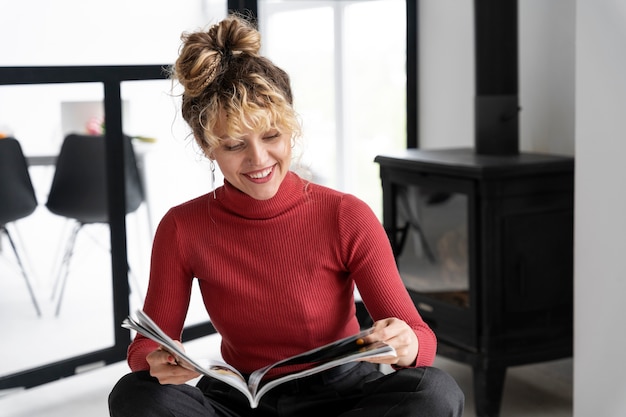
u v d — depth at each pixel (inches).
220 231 66.4
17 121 113.9
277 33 172.2
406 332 60.1
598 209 88.1
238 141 61.0
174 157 128.0
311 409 65.3
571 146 117.9
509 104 113.3
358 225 65.4
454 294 108.7
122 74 120.5
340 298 67.0
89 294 121.9
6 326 116.6
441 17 137.3
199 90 60.4
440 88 139.1
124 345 124.6
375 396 60.9
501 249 102.6
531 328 105.3
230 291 66.1
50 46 116.3
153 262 67.9
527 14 123.3
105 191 121.2
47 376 117.0
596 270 89.3
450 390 60.6
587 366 91.7
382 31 156.0
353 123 165.5
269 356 66.9
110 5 120.5
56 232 118.9
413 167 110.0
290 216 65.4
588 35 86.7
